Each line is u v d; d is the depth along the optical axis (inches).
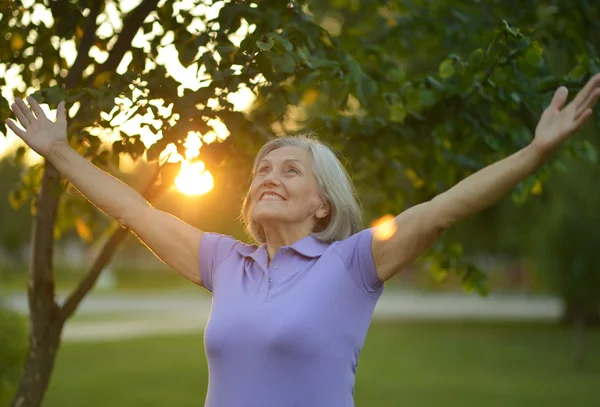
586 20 168.6
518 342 719.1
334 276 91.8
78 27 137.0
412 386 455.8
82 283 140.1
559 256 609.3
